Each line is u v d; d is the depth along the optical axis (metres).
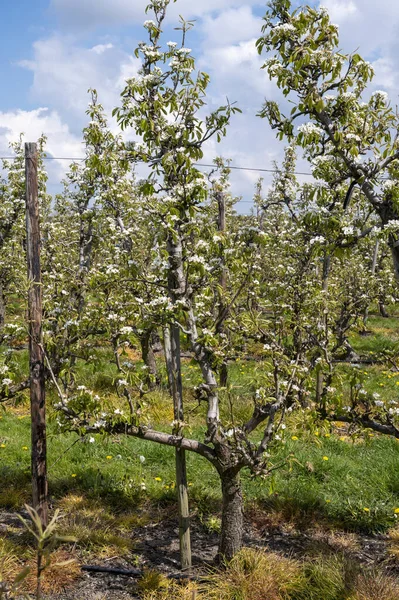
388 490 6.96
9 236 12.72
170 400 9.91
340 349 6.21
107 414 5.18
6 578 4.85
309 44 5.13
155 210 5.12
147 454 7.91
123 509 6.65
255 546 5.80
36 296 5.11
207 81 5.04
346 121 5.26
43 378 5.24
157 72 5.02
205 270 4.94
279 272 8.53
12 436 8.59
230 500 5.28
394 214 5.23
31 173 5.00
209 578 5.05
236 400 9.69
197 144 5.13
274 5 5.44
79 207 10.42
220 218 7.47
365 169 5.24
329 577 4.91
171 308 4.91
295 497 6.73
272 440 5.14
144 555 5.63
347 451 8.05
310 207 5.42
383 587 4.74
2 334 5.84
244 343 5.48
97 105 8.63
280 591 4.85
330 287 8.43
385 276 13.32
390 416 5.38
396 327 18.62
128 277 5.72
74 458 7.77
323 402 5.47
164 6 5.12
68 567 5.14
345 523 6.32
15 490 6.89
